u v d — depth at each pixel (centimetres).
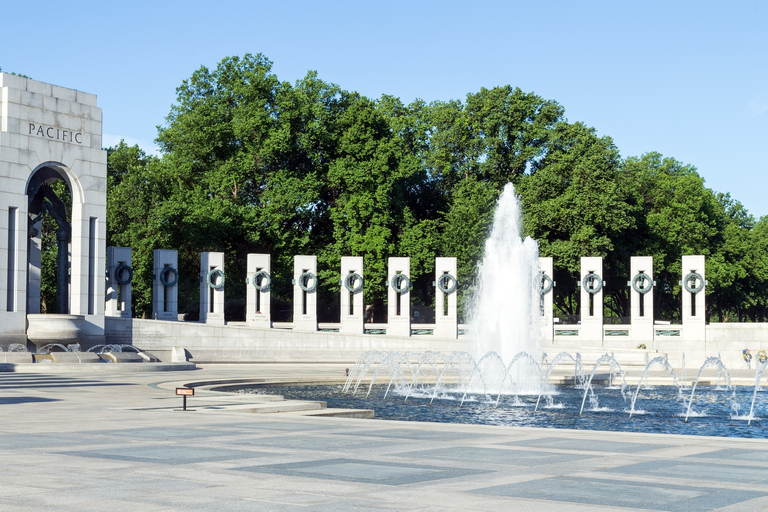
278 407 2100
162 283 5572
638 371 4603
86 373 3744
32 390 2762
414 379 3778
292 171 7275
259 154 7038
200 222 6594
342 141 7138
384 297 7094
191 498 920
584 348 5212
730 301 9406
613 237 7319
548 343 5712
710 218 8331
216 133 7112
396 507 880
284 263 7000
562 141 7638
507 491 979
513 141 7875
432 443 1430
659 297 8338
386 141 7181
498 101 7731
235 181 6956
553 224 7019
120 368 3950
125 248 5484
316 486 999
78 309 4838
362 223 7038
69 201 7475
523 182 7356
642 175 8262
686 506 901
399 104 8300
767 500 936
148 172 7700
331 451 1314
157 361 4822
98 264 4941
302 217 7069
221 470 1115
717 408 2716
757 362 4941
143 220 7388
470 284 7150
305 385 3544
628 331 5731
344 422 1806
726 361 5428
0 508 862
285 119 7006
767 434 2098
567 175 7281
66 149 4809
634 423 2311
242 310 7538
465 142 7844
